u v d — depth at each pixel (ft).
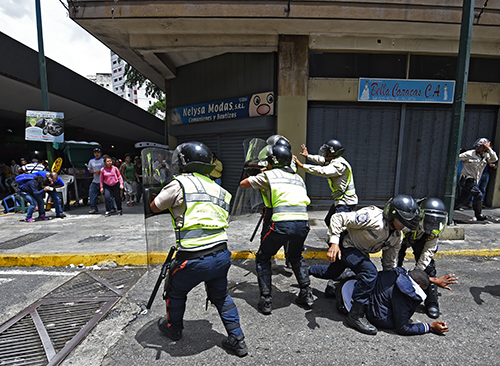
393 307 7.63
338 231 7.97
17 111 44.47
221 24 19.44
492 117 23.27
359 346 7.22
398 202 7.27
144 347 7.20
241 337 6.86
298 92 21.50
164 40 21.18
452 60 22.36
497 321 8.39
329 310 9.01
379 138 22.82
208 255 6.39
